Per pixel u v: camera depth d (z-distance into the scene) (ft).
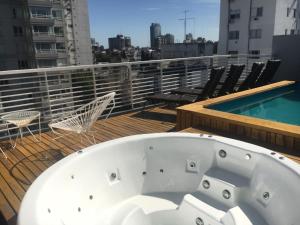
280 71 24.56
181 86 19.89
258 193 7.01
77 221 6.43
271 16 66.23
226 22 74.49
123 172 8.11
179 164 8.44
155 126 13.88
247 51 71.92
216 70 15.76
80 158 7.05
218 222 6.87
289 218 5.98
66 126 9.65
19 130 12.59
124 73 16.47
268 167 6.86
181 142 8.39
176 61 19.03
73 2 81.41
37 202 4.97
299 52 23.09
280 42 24.23
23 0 70.74
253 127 9.70
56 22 78.59
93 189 7.35
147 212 7.70
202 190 8.08
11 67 73.00
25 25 72.69
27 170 9.43
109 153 7.83
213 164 8.13
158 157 8.49
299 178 5.93
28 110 12.90
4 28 69.62
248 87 19.31
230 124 10.43
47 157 10.48
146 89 17.65
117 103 16.53
